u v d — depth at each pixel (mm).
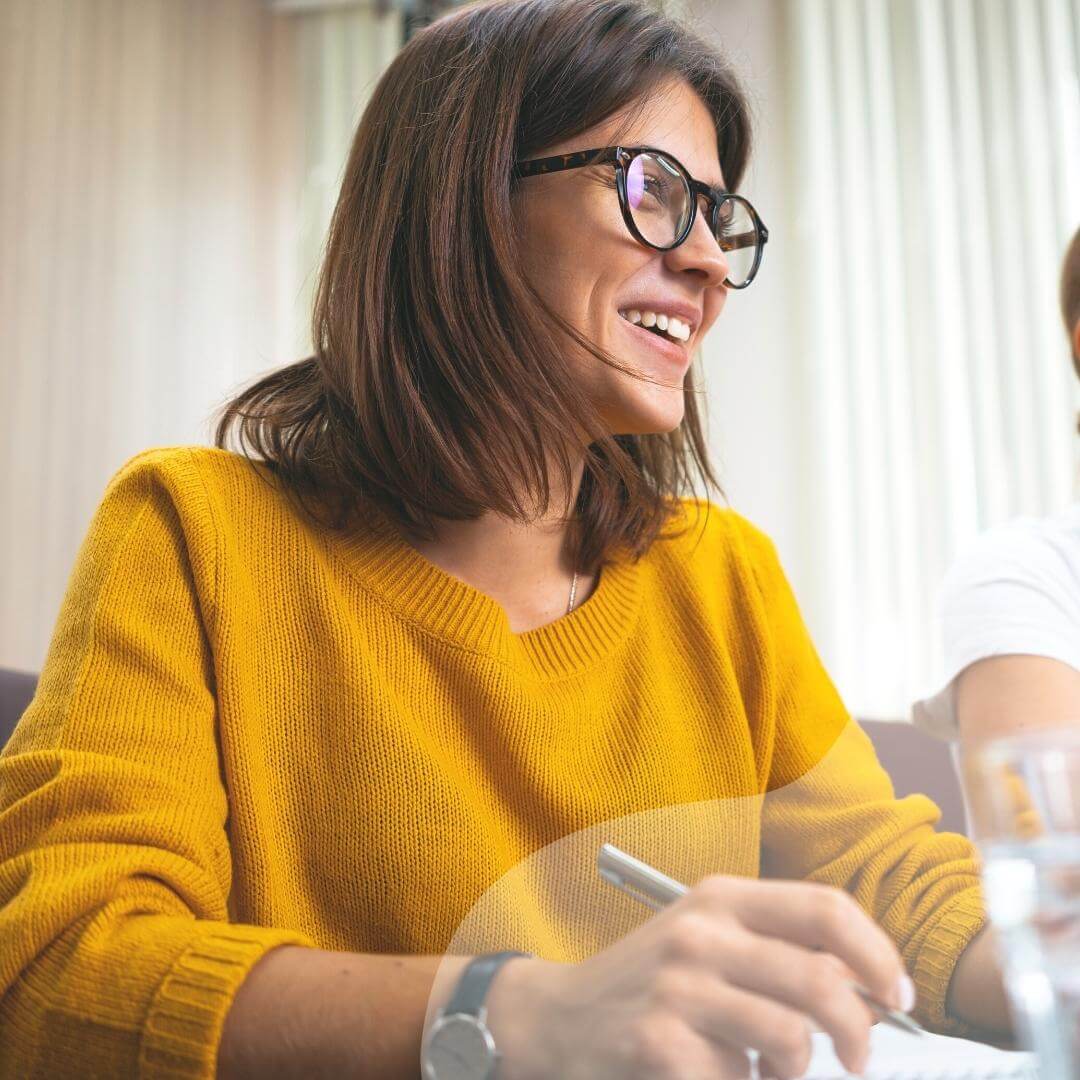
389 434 948
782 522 2848
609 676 980
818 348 2863
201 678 854
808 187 2920
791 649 1131
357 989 562
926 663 2717
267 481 971
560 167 973
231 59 3273
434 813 850
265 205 3248
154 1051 568
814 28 2961
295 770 869
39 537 2926
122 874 661
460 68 995
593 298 973
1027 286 2750
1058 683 1142
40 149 3027
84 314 3041
